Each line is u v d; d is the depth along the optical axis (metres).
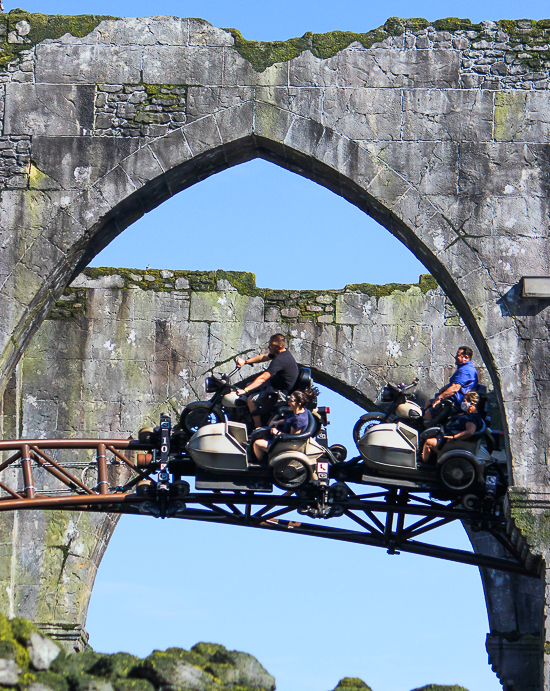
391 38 15.68
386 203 15.16
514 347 14.70
